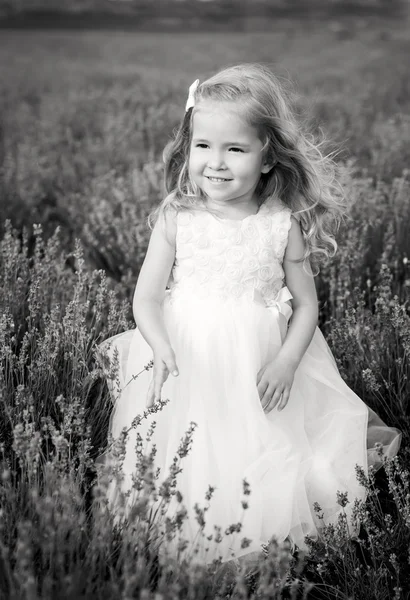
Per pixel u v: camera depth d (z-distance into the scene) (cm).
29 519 195
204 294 250
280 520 227
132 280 398
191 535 214
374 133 727
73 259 437
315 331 276
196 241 250
